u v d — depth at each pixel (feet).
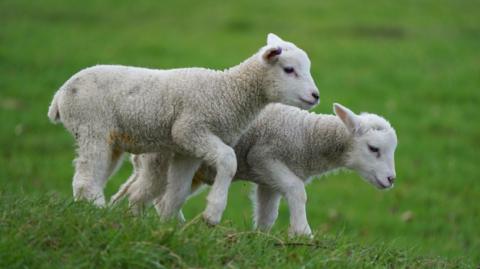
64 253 37.86
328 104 123.54
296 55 49.14
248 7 194.49
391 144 53.16
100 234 38.81
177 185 50.24
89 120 47.09
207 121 47.83
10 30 167.94
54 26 175.42
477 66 152.25
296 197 51.75
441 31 178.81
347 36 169.37
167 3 203.10
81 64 144.56
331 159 54.34
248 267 39.04
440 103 133.28
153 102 47.47
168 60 144.46
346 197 97.14
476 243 81.87
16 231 38.11
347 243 45.75
